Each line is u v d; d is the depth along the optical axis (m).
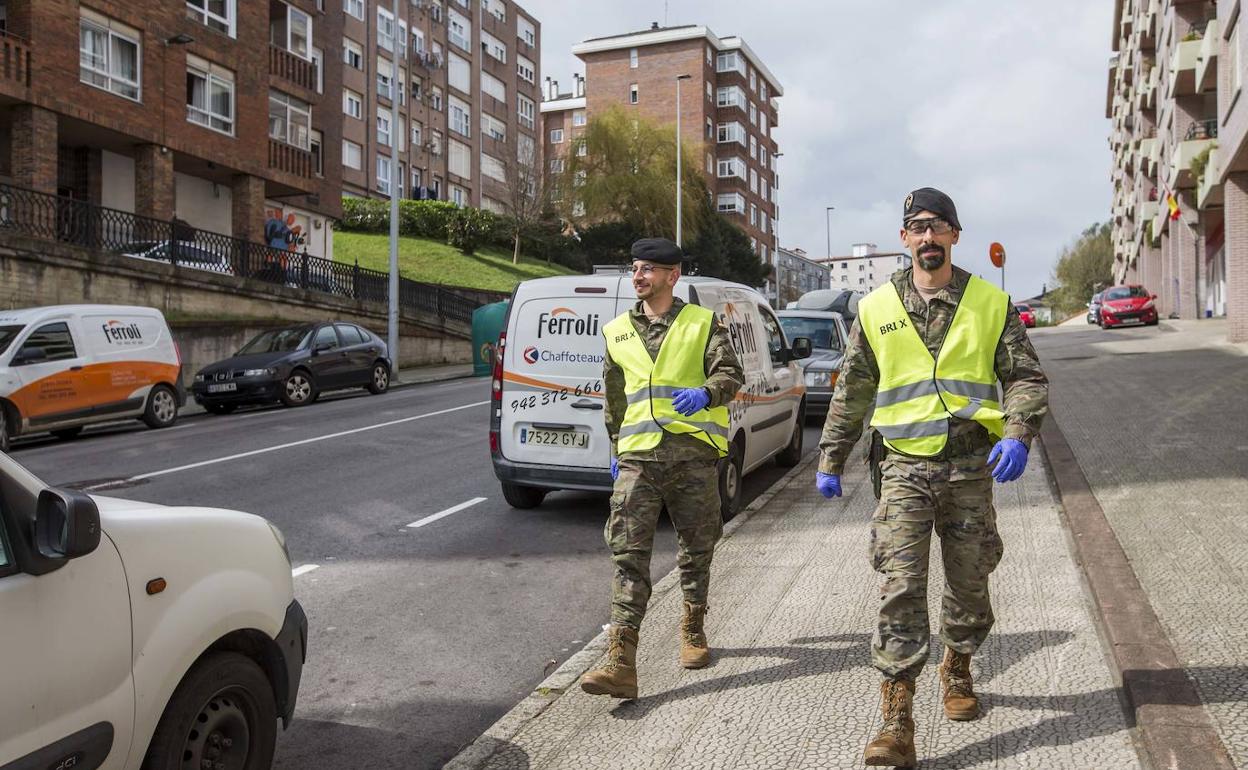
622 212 55.09
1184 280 34.44
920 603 3.25
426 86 54.56
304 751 3.78
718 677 4.14
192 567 2.88
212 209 27.78
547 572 6.25
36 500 2.46
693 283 7.32
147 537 2.74
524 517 7.86
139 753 2.65
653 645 4.61
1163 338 23.95
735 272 64.12
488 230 49.69
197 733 2.83
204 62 25.50
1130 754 3.19
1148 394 11.87
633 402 4.20
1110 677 3.79
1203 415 9.78
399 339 28.31
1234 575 4.67
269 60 28.55
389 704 4.22
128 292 19.44
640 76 73.56
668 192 54.12
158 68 23.78
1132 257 56.75
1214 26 22.95
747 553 6.16
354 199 47.09
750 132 78.88
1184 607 4.28
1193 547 5.17
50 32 20.67
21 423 12.98
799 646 4.44
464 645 4.94
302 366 18.31
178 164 25.94
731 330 7.79
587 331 7.55
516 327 7.75
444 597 5.74
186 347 20.69
